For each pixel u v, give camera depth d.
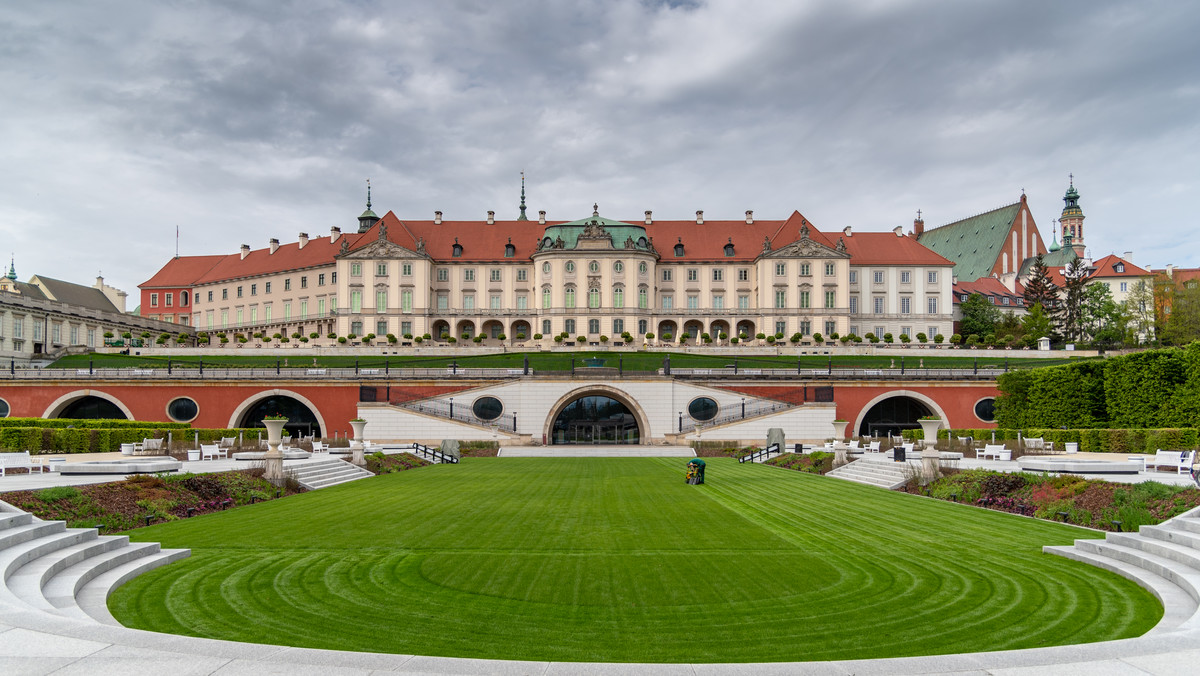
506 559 17.06
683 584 14.96
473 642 11.54
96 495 21.58
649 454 55.09
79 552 15.15
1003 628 12.23
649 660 10.83
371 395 64.50
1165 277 120.25
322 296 121.19
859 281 119.88
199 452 38.84
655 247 121.38
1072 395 52.06
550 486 32.03
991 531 20.62
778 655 11.06
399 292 114.62
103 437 42.09
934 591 14.42
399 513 23.80
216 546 18.34
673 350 99.00
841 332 114.25
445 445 48.75
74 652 9.09
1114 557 16.44
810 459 43.00
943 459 35.75
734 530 20.75
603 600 13.84
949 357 92.94
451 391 65.38
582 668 9.27
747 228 124.75
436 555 17.42
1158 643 9.87
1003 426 61.19
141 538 19.27
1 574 12.75
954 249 166.00
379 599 13.79
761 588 14.68
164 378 65.62
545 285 114.00
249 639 11.42
